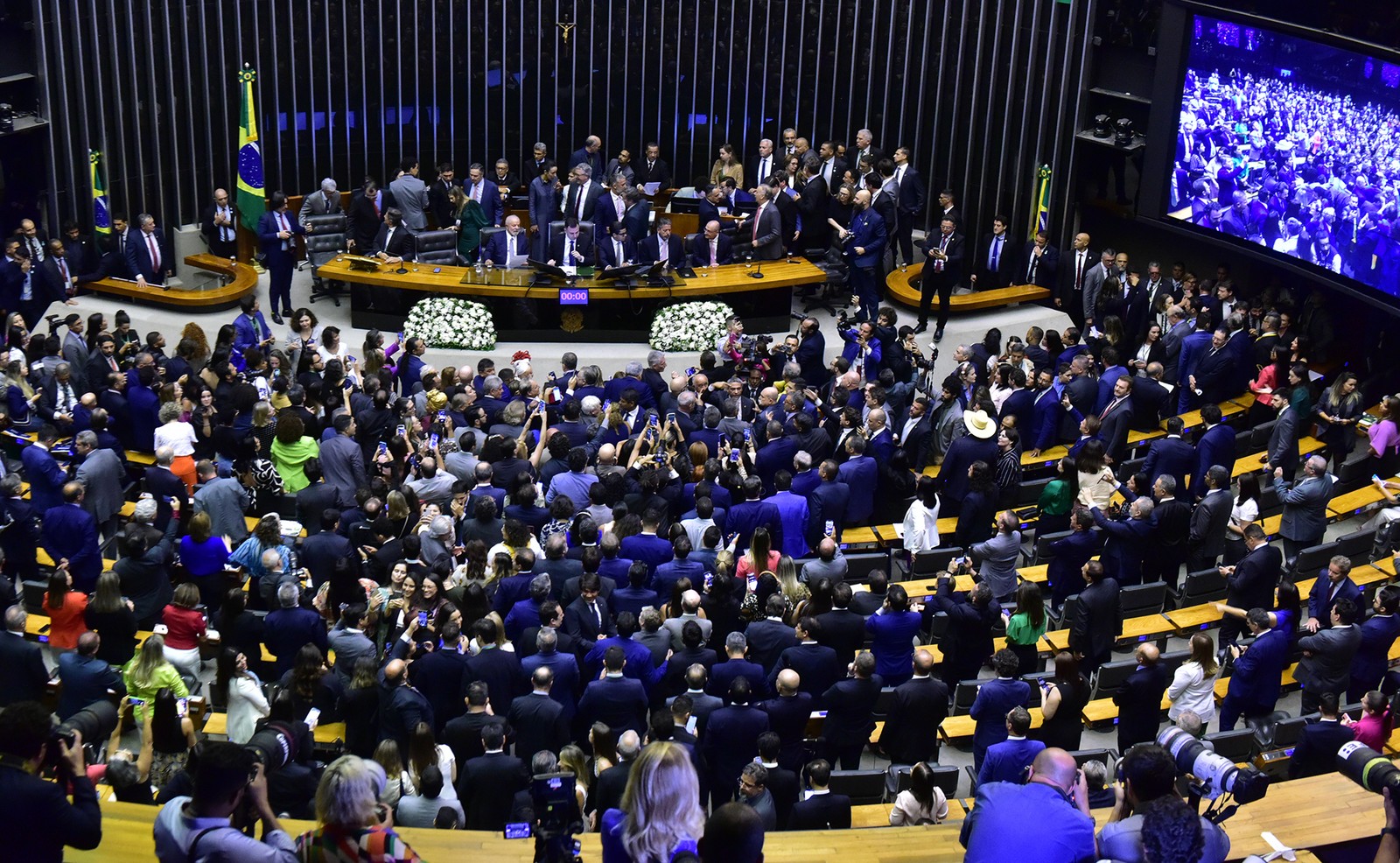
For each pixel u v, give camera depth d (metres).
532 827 8.54
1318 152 19.59
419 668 11.00
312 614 11.87
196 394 16.14
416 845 8.46
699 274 22.05
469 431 14.62
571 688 11.15
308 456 14.81
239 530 13.94
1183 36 21.47
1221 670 13.63
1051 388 17.12
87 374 17.12
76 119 23.22
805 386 17.55
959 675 12.88
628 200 22.16
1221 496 14.61
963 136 26.14
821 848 8.81
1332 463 18.12
